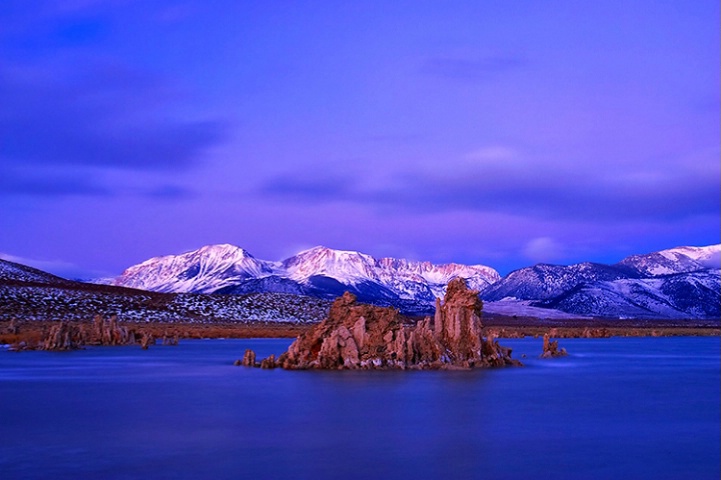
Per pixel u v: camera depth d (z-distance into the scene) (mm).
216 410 51625
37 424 46062
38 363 94938
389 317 89250
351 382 69750
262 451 38406
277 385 67000
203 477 33438
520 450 38938
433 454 37938
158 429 44375
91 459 36625
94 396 59438
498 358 92000
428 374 78125
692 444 40781
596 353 135000
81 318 198500
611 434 43531
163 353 117125
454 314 91000
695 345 176000
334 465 35656
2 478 33125
